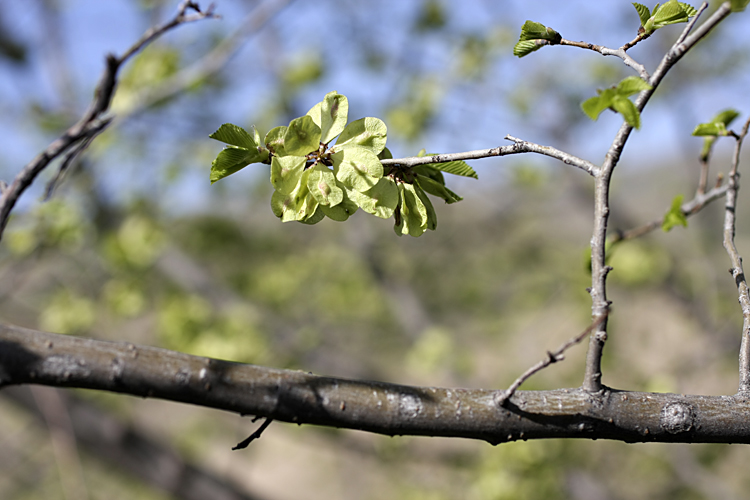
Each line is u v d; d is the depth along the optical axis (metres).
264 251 9.09
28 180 1.64
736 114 2.28
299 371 1.46
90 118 1.74
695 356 6.06
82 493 4.79
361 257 8.05
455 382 6.59
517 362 7.46
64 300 6.00
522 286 9.63
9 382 1.26
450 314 9.48
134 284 6.34
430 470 7.09
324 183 1.44
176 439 6.84
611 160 1.45
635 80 1.32
